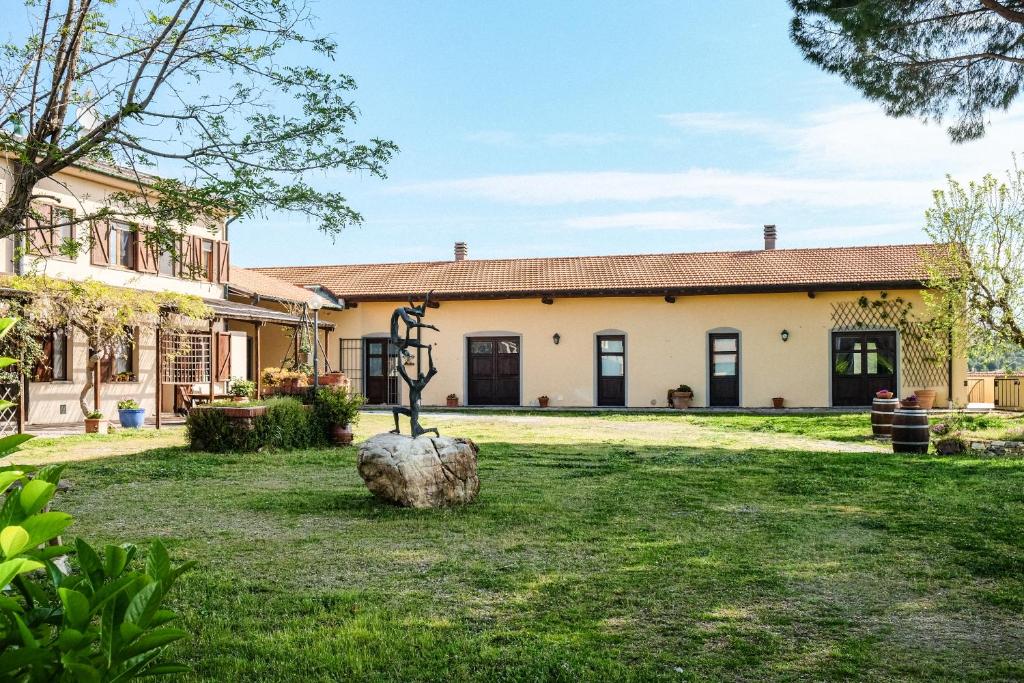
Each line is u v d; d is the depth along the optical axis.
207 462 10.67
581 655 3.72
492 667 3.58
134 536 6.19
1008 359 17.27
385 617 4.27
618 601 4.58
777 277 23.03
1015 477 9.47
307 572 5.18
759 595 4.71
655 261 25.89
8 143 6.13
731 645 3.89
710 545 5.93
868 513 7.22
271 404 12.41
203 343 19.89
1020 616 4.36
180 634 1.71
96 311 14.45
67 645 1.57
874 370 22.59
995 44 10.72
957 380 22.12
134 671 1.72
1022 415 17.48
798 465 10.59
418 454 7.36
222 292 21.06
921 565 5.38
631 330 24.02
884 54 10.86
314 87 6.77
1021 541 6.07
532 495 8.08
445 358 25.06
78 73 6.57
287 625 4.14
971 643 3.95
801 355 22.94
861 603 4.57
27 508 1.66
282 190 6.72
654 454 11.84
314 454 11.63
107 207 6.94
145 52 6.77
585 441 13.83
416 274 26.91
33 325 13.76
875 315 22.41
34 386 15.64
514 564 5.36
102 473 9.57
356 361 25.53
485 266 27.33
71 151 6.54
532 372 24.58
